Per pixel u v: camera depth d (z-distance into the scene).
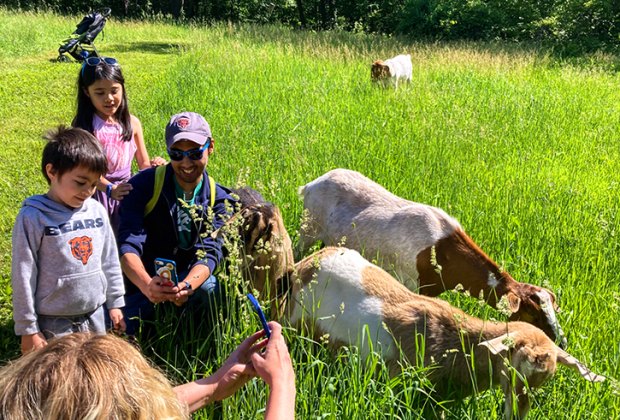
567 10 28.16
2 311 4.91
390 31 38.41
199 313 4.28
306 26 40.19
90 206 3.55
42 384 1.16
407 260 5.13
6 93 13.00
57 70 15.97
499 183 7.68
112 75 4.40
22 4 36.94
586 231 6.50
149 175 4.25
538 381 3.49
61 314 3.43
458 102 12.17
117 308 3.70
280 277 4.27
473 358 3.66
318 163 7.53
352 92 13.11
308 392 3.50
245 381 2.14
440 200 6.79
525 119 11.53
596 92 15.01
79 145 3.29
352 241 5.45
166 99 11.64
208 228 3.89
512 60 18.58
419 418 3.42
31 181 7.96
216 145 8.38
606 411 3.74
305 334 4.15
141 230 4.13
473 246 4.98
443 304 3.99
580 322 4.73
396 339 3.86
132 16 40.97
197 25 31.05
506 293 4.74
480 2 29.00
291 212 6.16
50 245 3.35
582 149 9.93
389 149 8.45
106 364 1.20
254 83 13.10
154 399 1.20
